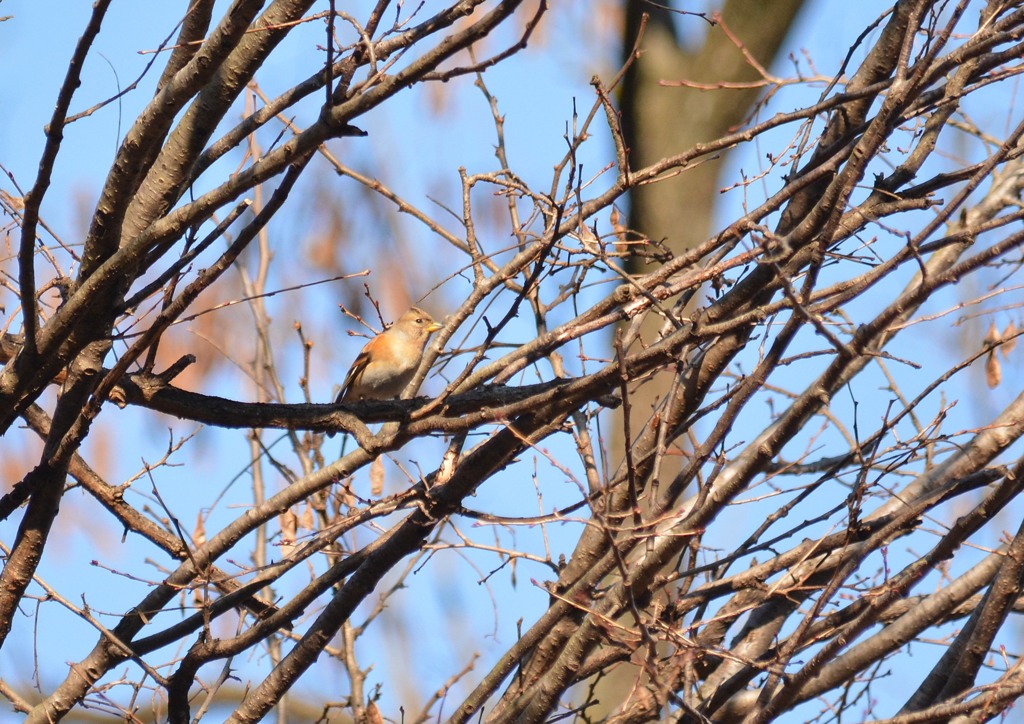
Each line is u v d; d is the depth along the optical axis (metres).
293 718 17.00
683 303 10.48
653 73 21.83
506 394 9.66
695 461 9.04
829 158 9.84
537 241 9.82
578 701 15.37
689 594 10.14
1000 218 7.90
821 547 9.46
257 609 10.71
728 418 8.81
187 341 16.06
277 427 9.97
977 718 8.18
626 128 21.81
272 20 8.35
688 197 20.95
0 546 10.02
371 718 12.29
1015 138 7.69
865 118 9.88
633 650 8.70
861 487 9.18
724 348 9.93
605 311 9.41
